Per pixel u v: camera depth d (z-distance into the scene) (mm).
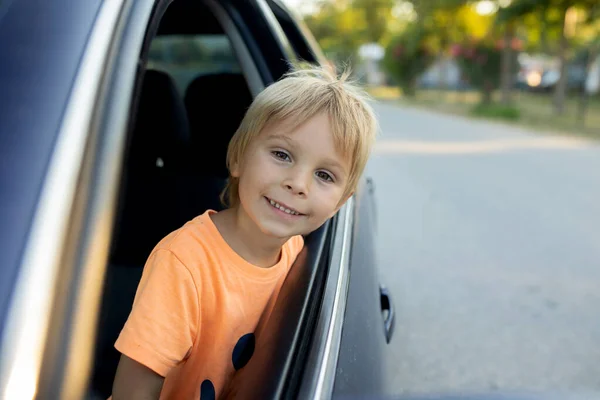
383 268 4680
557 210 6594
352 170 1183
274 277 1205
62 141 751
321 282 1225
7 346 635
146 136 2268
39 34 849
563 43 19828
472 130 15797
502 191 7574
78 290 706
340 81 1223
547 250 5176
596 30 23109
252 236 1146
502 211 6547
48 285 677
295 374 964
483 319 3814
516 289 4285
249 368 1013
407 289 4266
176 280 1043
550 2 17625
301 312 1084
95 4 902
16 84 792
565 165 9688
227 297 1104
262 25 2170
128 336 997
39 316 662
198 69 3738
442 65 32781
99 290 732
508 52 22641
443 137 13906
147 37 958
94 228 742
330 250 1381
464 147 12000
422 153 11008
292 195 1098
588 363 3297
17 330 645
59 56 826
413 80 35312
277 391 915
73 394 683
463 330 3652
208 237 1111
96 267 732
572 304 4047
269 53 2215
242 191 1136
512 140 13344
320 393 956
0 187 710
